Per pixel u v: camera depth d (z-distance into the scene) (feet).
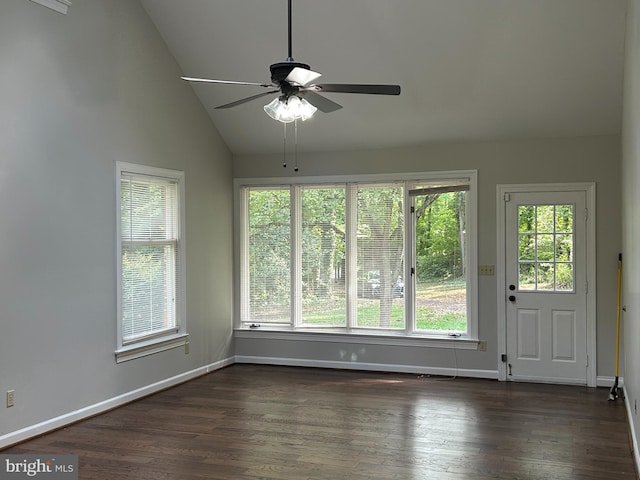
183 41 18.61
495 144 20.10
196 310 20.52
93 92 15.87
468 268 20.49
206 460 12.69
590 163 19.21
